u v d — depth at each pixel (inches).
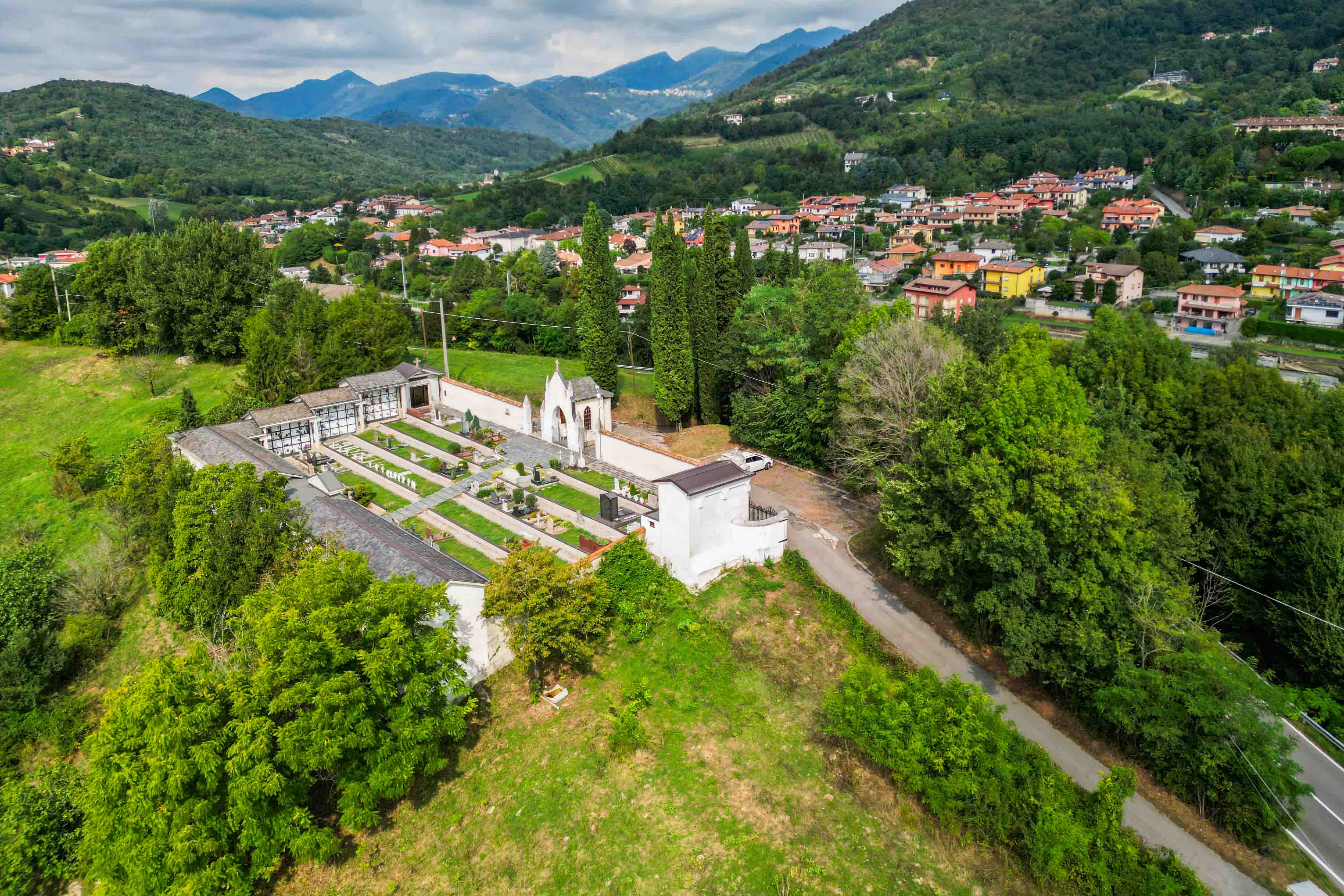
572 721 1419.8
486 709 1472.7
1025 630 1400.1
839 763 1305.4
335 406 2716.5
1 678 1637.6
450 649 1268.5
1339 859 1209.4
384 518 1946.4
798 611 1651.1
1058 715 1459.2
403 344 3326.8
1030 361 1830.7
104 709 1684.3
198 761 1050.1
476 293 4480.8
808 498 2149.4
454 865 1195.3
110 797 1064.2
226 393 2886.3
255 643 1257.4
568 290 4761.3
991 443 1529.3
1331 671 1556.3
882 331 2021.4
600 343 2682.1
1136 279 5748.0
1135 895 1069.1
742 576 1747.0
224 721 1124.5
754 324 2469.2
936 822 1194.0
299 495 1956.2
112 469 2440.9
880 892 1090.1
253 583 1596.9
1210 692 1237.7
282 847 1111.0
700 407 2763.3
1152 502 1583.4
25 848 1291.8
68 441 2438.5
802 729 1380.4
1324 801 1332.4
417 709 1232.2
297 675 1146.0
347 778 1172.5
